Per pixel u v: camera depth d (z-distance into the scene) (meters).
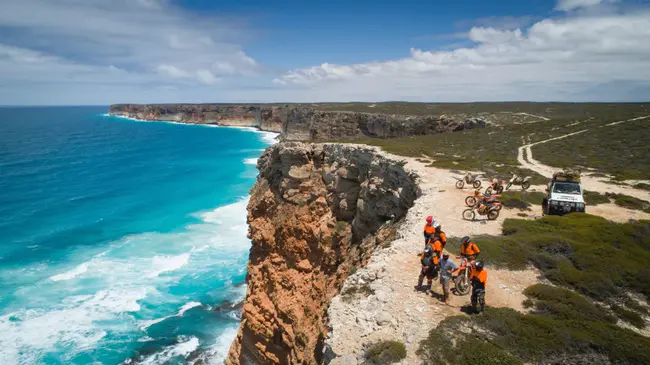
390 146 45.59
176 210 69.50
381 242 26.23
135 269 45.94
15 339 32.34
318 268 33.88
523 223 19.89
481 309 12.20
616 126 62.16
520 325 11.26
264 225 39.03
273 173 40.25
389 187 30.52
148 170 109.00
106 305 38.31
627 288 14.02
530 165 40.59
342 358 11.16
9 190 82.38
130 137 195.38
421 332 11.61
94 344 32.84
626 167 38.75
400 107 153.75
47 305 37.56
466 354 10.26
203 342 34.81
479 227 20.30
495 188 26.28
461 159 40.53
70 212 68.00
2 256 48.34
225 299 40.91
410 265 15.91
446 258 13.05
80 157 130.75
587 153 46.72
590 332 10.88
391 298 13.55
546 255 15.72
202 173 104.38
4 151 141.25
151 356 32.62
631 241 17.62
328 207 36.31
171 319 37.22
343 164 35.53
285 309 31.31
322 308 27.47
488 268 15.52
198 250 51.72
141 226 60.94
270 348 31.89
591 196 27.03
